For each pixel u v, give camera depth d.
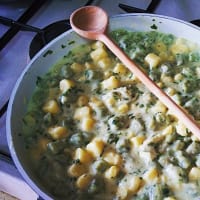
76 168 0.44
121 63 0.53
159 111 0.47
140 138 0.45
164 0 0.65
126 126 0.47
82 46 0.56
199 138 0.41
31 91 0.51
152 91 0.45
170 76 0.51
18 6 0.69
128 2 0.66
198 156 0.43
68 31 0.54
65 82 0.51
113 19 0.55
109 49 0.53
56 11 0.67
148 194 0.41
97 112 0.48
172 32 0.55
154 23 0.55
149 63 0.52
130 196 0.42
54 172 0.44
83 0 0.68
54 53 0.54
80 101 0.50
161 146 0.44
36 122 0.49
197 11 0.63
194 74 0.51
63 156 0.45
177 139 0.44
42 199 0.43
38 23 0.65
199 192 0.40
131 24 0.56
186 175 0.42
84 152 0.45
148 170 0.43
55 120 0.49
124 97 0.49
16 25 0.63
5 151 0.49
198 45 0.54
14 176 0.46
